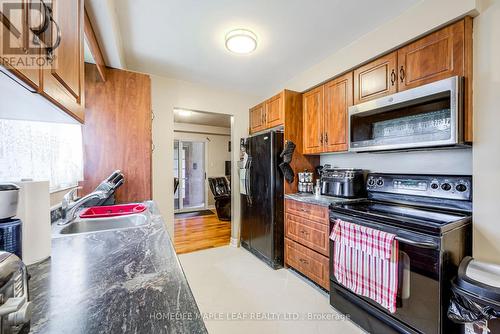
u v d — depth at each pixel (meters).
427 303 1.26
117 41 1.85
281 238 2.66
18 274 0.45
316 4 1.65
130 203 1.98
